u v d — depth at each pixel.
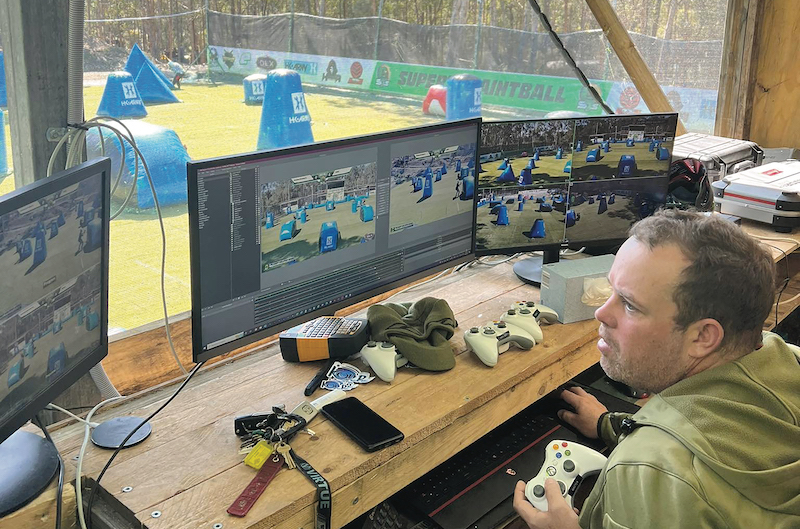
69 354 1.22
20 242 1.02
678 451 1.02
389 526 1.45
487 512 1.44
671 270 1.08
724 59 3.23
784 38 3.10
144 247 1.72
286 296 1.50
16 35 1.33
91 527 1.18
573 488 1.35
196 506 1.14
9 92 1.38
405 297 1.96
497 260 2.22
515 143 1.86
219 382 1.53
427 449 1.39
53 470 1.17
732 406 1.03
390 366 1.52
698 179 2.31
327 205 1.52
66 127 1.42
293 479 1.21
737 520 0.97
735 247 1.06
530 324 1.71
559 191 1.96
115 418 1.37
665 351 1.11
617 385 1.92
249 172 1.36
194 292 1.34
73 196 1.13
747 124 3.27
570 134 1.92
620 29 2.68
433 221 1.77
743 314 1.06
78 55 1.39
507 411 1.58
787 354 1.14
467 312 1.85
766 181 2.46
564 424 1.75
